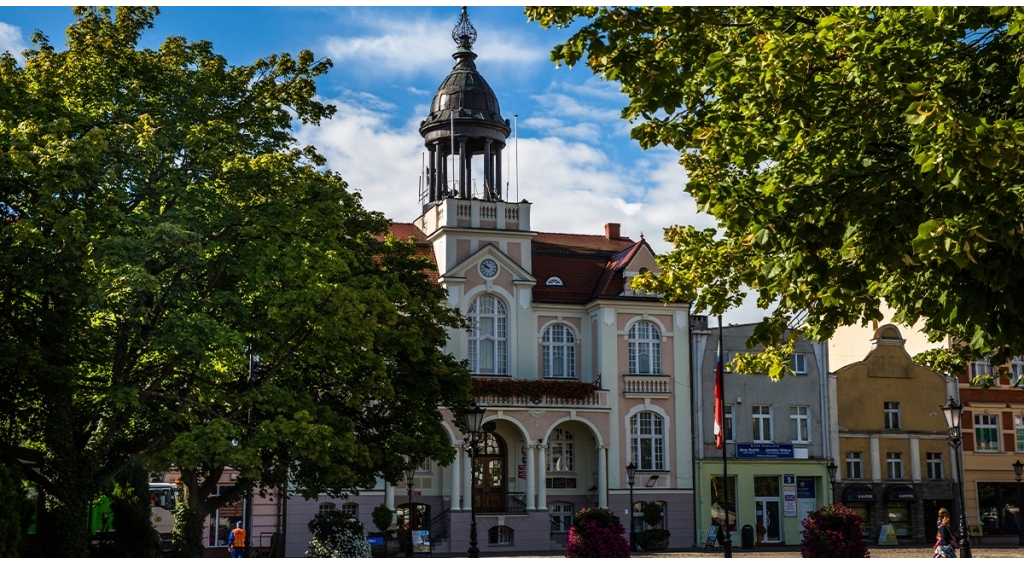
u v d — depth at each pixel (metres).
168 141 26.38
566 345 55.22
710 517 54.00
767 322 18.02
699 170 21.56
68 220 23.20
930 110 12.70
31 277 23.84
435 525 50.84
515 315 54.06
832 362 63.06
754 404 55.69
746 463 54.78
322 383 32.12
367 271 34.47
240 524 48.56
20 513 24.84
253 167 26.97
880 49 14.08
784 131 15.02
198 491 31.89
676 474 53.88
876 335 58.28
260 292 27.20
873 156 16.02
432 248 55.97
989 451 58.94
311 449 25.91
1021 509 54.72
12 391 26.20
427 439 33.47
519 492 52.16
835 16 14.12
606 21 14.60
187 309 25.84
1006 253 13.46
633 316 54.75
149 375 27.19
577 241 60.81
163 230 24.17
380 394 30.53
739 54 14.84
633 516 52.75
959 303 14.20
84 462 25.80
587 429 54.34
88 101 27.03
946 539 35.03
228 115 29.73
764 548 53.31
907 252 14.16
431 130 55.81
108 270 23.69
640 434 53.94
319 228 28.41
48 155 23.19
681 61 15.38
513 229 54.78
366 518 49.28
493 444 52.66
